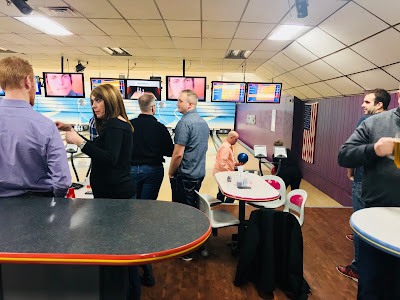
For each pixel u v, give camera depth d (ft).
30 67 4.56
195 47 18.99
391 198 4.82
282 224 7.70
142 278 8.32
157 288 7.94
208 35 15.81
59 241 3.23
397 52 10.09
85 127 46.06
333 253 10.16
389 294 4.76
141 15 12.76
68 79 20.80
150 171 8.77
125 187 5.93
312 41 13.83
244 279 8.25
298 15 9.84
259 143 35.53
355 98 16.11
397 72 11.13
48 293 3.68
